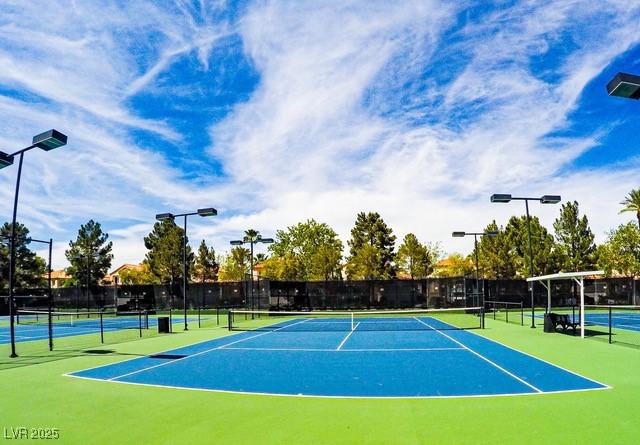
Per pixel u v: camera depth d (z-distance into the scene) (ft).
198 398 30.94
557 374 37.42
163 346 61.11
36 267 197.98
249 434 23.30
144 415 27.02
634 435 22.26
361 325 94.32
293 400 30.01
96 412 27.81
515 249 183.21
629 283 139.33
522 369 39.86
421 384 34.24
